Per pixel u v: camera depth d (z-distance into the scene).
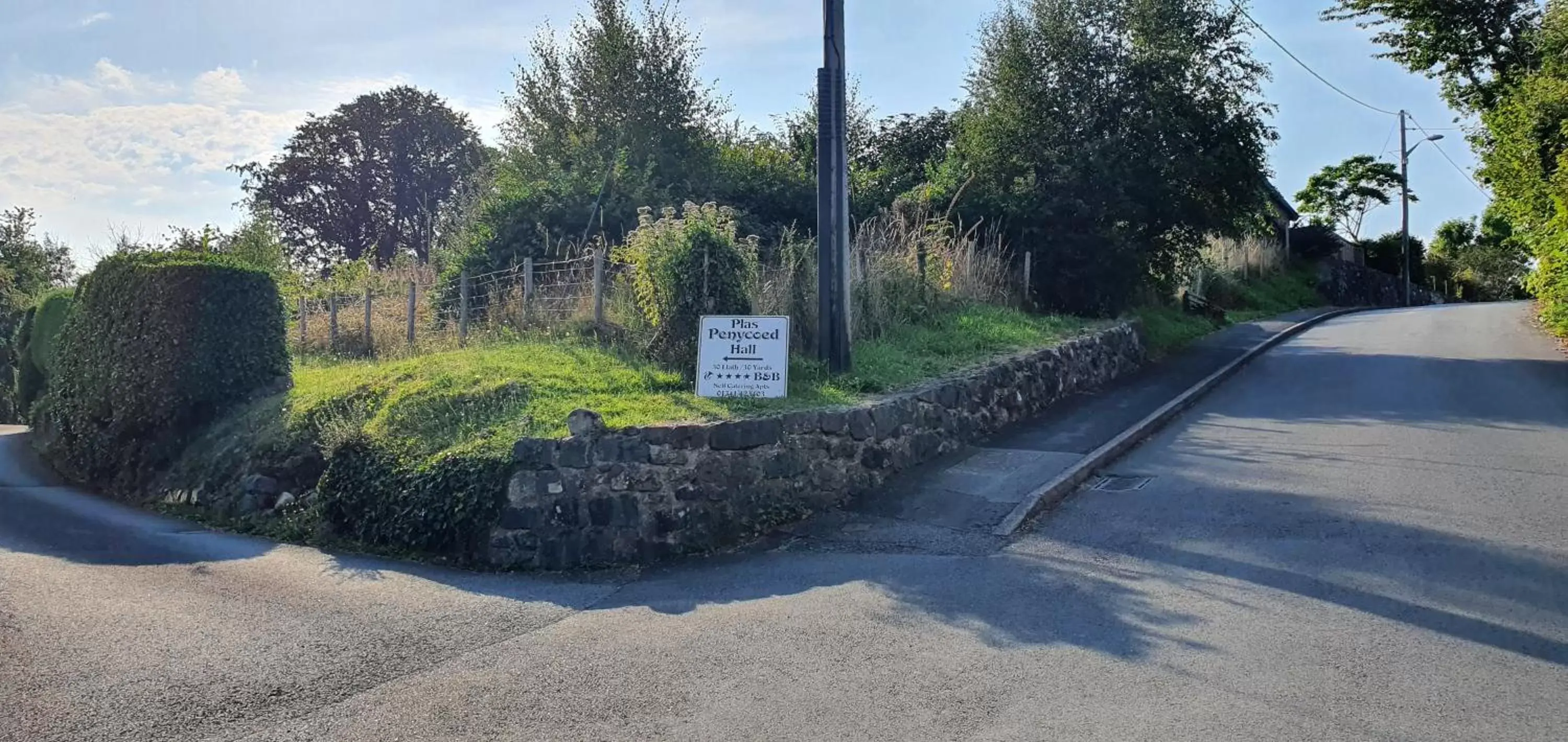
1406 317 29.17
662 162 22.14
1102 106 19.55
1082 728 4.67
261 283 13.20
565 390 10.20
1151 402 14.47
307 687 5.48
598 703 5.19
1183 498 9.12
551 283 14.98
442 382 10.83
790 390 10.58
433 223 40.59
